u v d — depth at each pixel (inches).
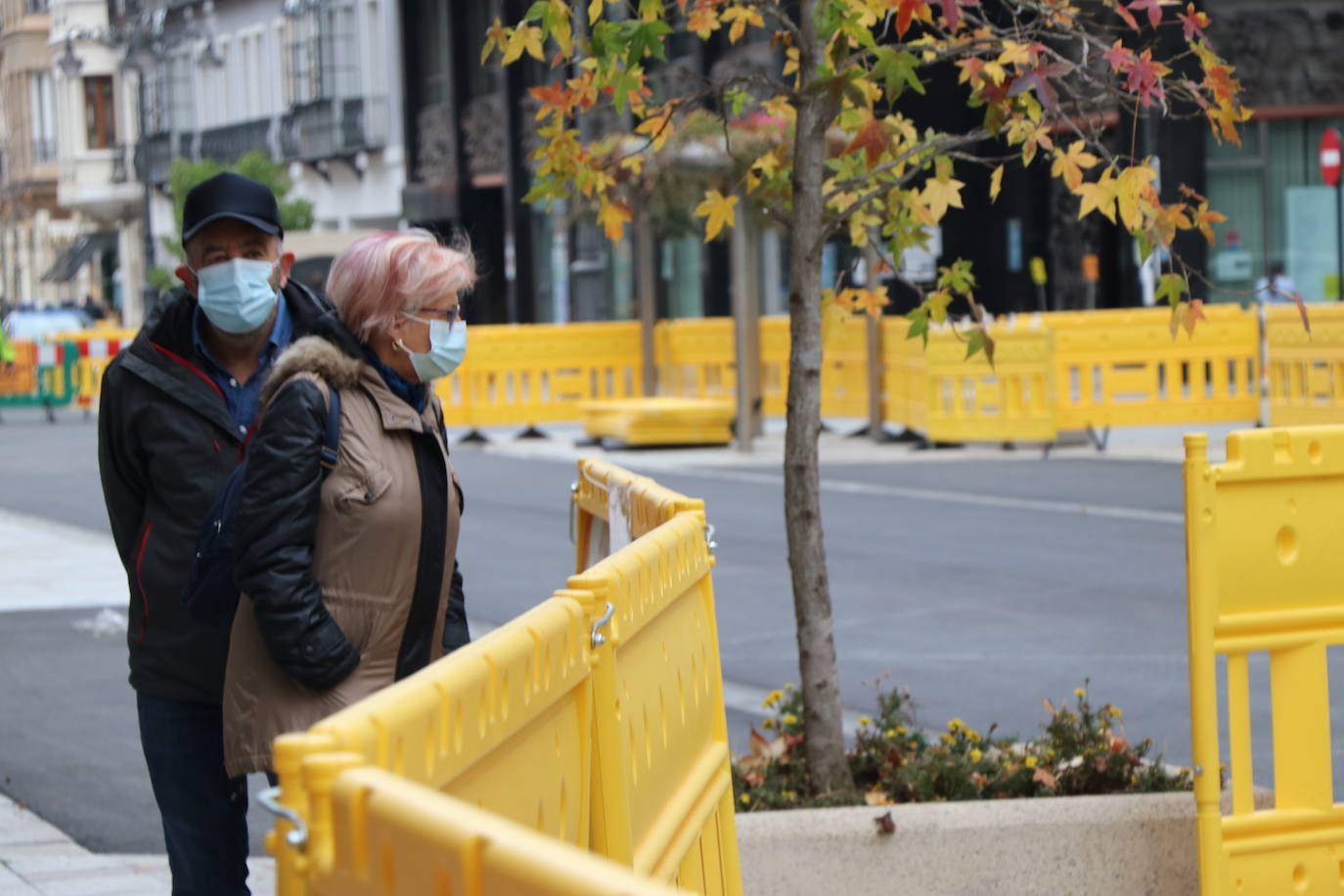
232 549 217.5
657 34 318.3
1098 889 290.8
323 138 2807.6
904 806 294.8
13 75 4247.0
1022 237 1608.0
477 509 984.3
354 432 216.1
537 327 1451.8
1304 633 276.7
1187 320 322.3
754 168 381.1
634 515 279.4
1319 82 1592.0
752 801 319.9
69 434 1701.5
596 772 198.4
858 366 1337.4
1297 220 1596.9
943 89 1483.8
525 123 2282.2
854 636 595.2
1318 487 276.4
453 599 242.5
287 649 210.2
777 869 289.3
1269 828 276.1
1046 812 291.6
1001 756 342.6
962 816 291.3
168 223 3545.8
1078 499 932.6
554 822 184.4
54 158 4158.5
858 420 1344.7
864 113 310.8
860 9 304.8
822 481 1058.1
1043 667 538.6
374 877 122.4
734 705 505.7
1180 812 291.1
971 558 752.3
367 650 217.3
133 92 3811.5
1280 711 277.4
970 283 366.3
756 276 1283.2
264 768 214.4
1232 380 1188.5
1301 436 273.9
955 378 1198.9
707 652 257.8
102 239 4010.8
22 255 4414.4
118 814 405.7
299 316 257.4
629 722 209.9
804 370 331.9
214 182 249.1
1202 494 269.3
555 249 2276.1
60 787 430.9
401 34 2571.4
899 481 1043.9
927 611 634.2
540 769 180.1
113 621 671.8
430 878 117.0
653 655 224.2
